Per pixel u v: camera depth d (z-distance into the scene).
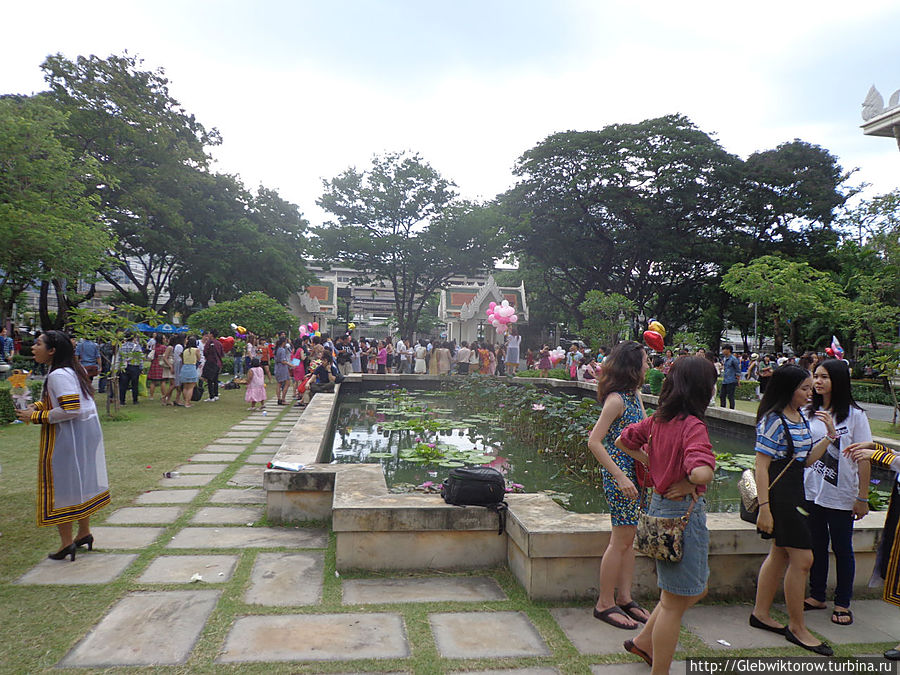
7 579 3.35
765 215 28.33
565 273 31.97
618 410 2.94
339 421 10.23
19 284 17.08
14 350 18.34
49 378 3.61
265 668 2.50
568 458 7.08
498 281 48.97
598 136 27.78
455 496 3.73
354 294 68.50
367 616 3.03
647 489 3.05
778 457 2.89
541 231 29.47
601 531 3.29
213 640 2.72
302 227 30.00
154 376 12.23
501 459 7.34
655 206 28.22
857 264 26.11
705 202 28.36
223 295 25.39
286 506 4.56
